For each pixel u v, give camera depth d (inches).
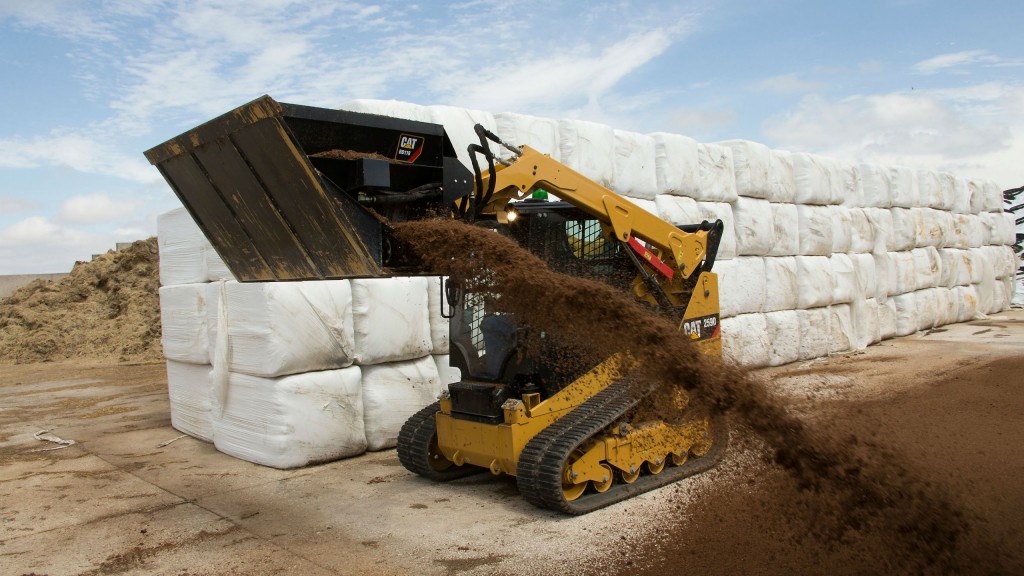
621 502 214.7
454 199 187.0
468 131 318.0
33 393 477.1
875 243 558.6
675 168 397.1
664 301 237.3
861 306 517.3
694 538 177.3
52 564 181.5
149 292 734.5
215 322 289.1
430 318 307.6
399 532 195.9
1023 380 372.5
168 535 199.5
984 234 749.9
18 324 717.9
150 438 322.3
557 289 194.7
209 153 179.6
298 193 167.9
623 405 216.1
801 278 471.5
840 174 516.7
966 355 470.6
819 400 326.0
